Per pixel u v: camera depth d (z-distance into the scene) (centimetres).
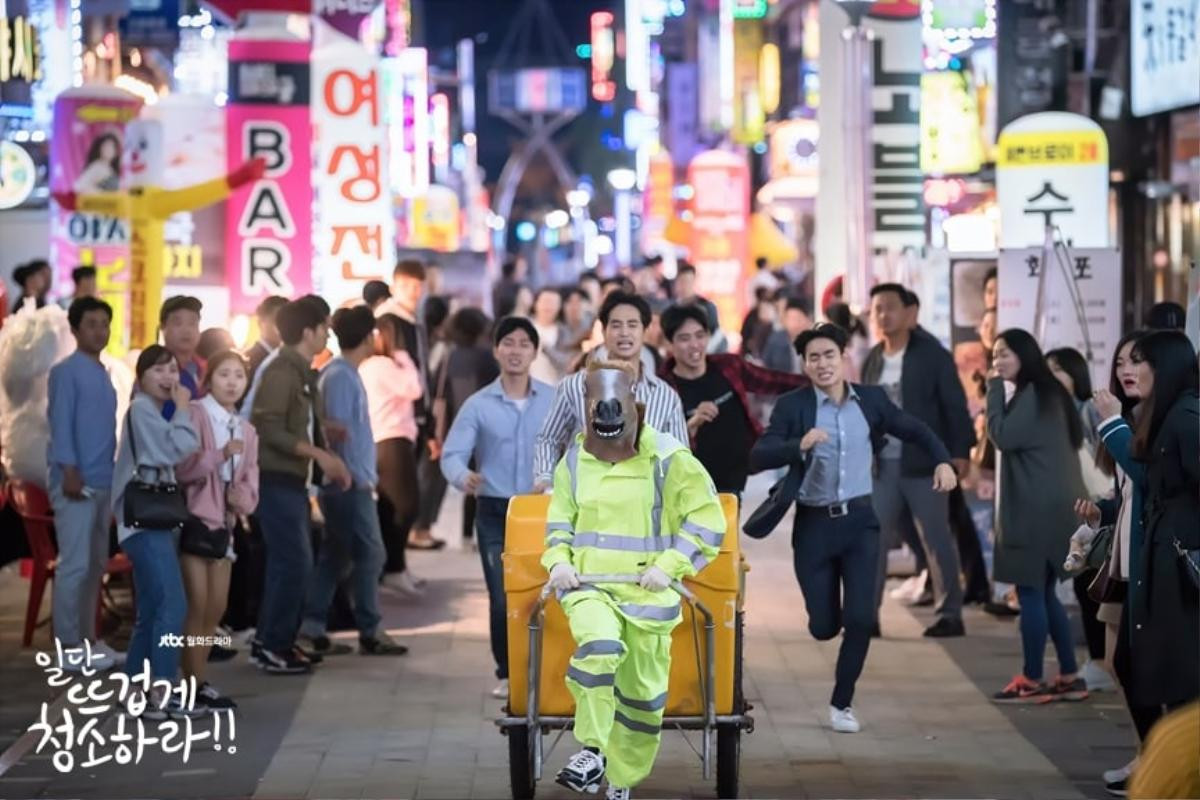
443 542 2652
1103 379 1998
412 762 1417
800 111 6481
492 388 1600
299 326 1733
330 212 2447
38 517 1886
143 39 4228
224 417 1592
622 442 1198
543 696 1228
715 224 4694
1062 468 1620
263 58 2411
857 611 1496
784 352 3531
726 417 1611
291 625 1755
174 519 1518
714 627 1210
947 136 3866
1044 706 1616
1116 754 1437
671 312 1620
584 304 3753
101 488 1756
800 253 6075
